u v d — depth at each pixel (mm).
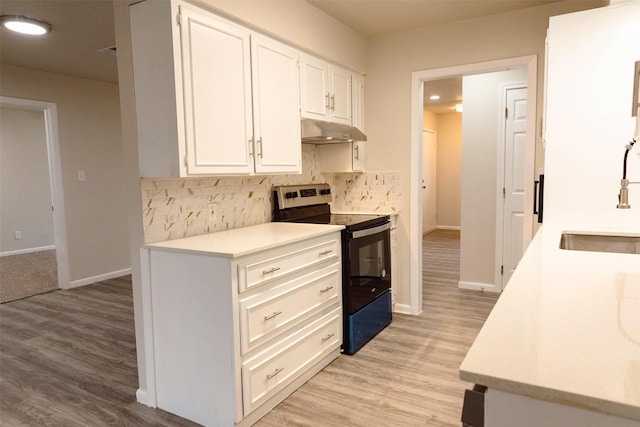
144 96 2121
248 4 2385
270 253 2164
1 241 6582
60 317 3711
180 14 2018
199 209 2537
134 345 3076
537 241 1885
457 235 7875
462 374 702
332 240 2701
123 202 5223
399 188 3629
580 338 814
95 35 3318
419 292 3639
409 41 3480
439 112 8250
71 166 4656
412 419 2098
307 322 2484
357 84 3586
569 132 2289
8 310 3932
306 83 2918
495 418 715
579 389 634
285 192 3143
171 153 2053
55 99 4504
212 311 2008
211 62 2182
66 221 4609
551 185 2340
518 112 4066
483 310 3705
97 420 2150
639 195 2188
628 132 2186
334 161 3580
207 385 2072
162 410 2246
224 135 2266
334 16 3150
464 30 3258
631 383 647
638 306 997
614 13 2170
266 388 2146
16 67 4184
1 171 6570
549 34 2301
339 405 2240
